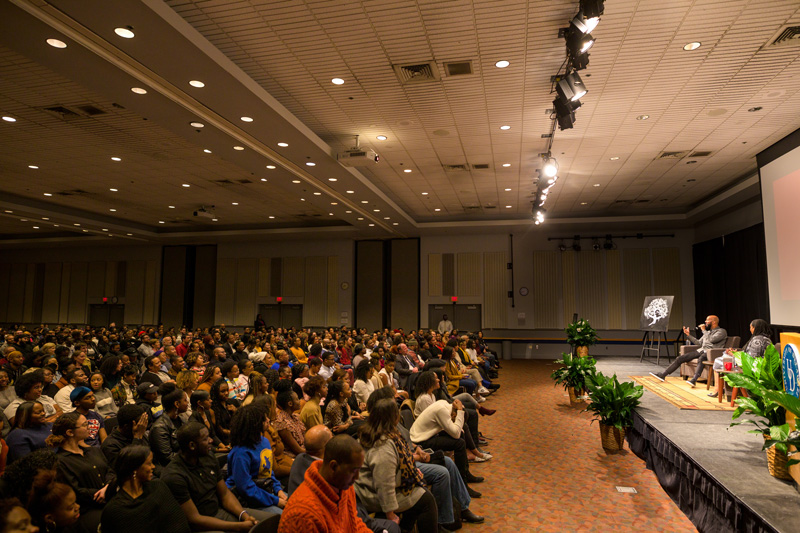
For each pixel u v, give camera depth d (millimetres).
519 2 4758
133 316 20953
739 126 8109
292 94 6898
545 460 5867
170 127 7457
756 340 6562
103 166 10641
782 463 3781
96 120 8039
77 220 15562
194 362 7637
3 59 5965
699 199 13914
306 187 11359
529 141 8922
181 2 4707
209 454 3145
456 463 4961
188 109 6684
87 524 2934
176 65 5449
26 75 6406
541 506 4504
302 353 10242
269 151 8742
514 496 4738
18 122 8109
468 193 13188
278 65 6027
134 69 5551
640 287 17203
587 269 17656
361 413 6031
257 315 19938
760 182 9422
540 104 7246
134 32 4758
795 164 8148
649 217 15742
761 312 11992
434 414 4887
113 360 6309
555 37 5387
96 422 4445
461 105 7289
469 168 10703
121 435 3625
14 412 4602
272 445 3967
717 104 7223
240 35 5328
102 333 13023
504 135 8594
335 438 2088
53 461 2547
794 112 7492
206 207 14977
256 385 4758
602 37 5391
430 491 3727
